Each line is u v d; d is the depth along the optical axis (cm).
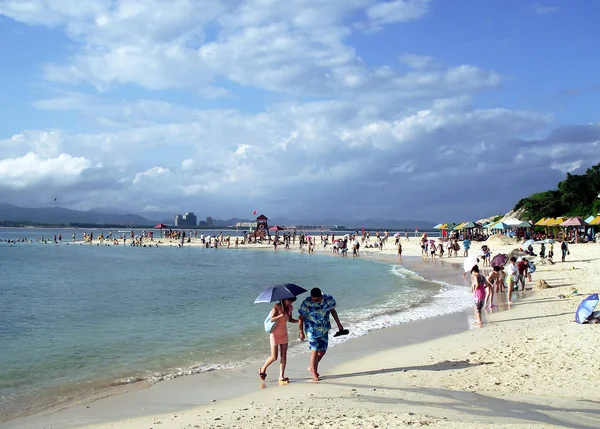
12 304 2216
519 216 7412
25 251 7494
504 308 1775
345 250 6044
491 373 939
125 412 821
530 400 757
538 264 3189
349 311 1891
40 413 834
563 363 971
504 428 600
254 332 1548
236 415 750
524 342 1179
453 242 4981
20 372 1111
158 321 1764
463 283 2742
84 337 1498
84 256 6247
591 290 1989
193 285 2978
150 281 3228
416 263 4359
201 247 8831
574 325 1306
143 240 10919
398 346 1269
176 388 965
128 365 1162
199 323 1717
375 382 932
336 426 649
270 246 8744
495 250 4794
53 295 2522
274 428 663
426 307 1938
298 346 1335
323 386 920
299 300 2388
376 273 3584
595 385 832
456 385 872
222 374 1065
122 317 1852
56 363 1188
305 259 5569
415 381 918
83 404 878
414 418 661
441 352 1155
